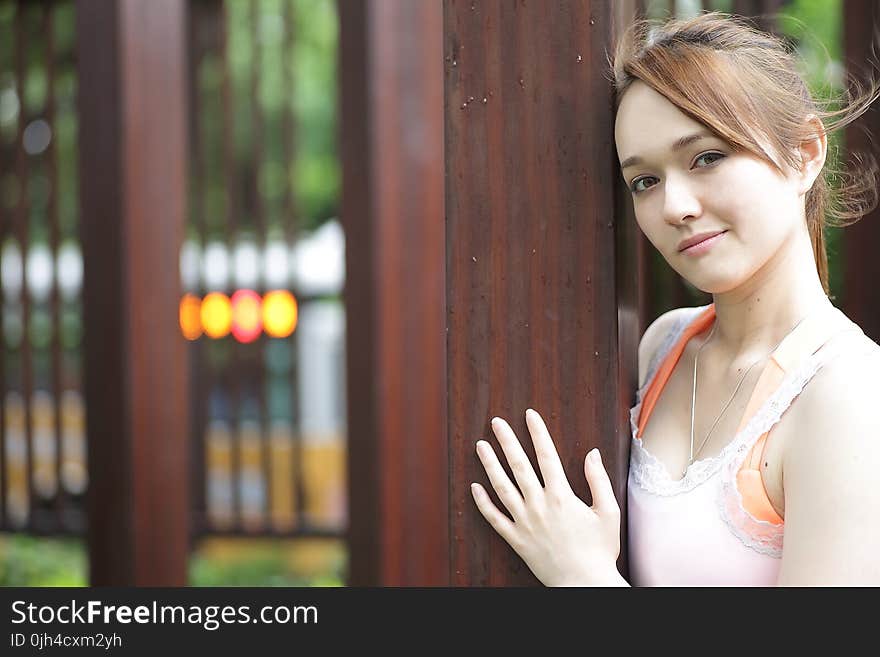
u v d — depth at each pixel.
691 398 2.08
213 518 8.34
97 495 5.61
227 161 8.27
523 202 1.95
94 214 5.55
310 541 8.48
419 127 5.40
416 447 5.44
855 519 1.67
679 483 1.96
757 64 1.83
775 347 1.94
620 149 1.86
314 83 15.95
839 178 2.45
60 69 11.07
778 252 1.93
